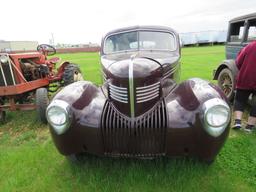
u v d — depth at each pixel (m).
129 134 2.63
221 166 3.01
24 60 5.61
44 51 6.68
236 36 5.45
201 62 14.75
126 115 2.68
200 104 2.53
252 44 3.84
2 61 4.72
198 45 40.03
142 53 3.91
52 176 2.97
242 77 3.91
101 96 3.02
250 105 5.03
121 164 3.07
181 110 2.64
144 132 2.62
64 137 2.71
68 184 2.81
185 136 2.55
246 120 4.52
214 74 5.68
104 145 2.71
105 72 3.36
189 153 2.63
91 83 3.25
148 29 4.18
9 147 3.84
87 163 3.12
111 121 2.65
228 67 5.07
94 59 21.56
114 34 4.27
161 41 4.16
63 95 2.78
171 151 2.63
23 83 4.93
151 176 2.81
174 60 3.58
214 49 28.83
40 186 2.80
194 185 2.67
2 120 4.91
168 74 3.33
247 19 4.92
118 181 2.80
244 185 2.69
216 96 2.55
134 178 2.82
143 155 2.71
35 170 3.11
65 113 2.62
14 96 4.92
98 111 2.75
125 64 2.83
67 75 6.34
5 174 3.05
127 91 2.63
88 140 2.71
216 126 2.44
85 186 2.75
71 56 27.27
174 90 3.08
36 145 3.83
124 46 4.21
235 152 3.34
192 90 2.77
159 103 2.80
